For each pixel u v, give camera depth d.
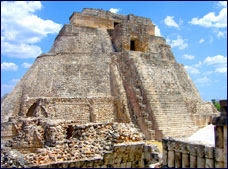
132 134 13.55
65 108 27.61
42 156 11.15
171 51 44.50
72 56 34.16
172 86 30.23
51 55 34.75
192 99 34.88
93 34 39.62
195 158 9.36
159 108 26.41
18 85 34.25
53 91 29.89
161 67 32.69
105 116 28.61
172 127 25.00
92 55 34.53
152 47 42.34
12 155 11.76
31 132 17.81
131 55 32.19
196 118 28.23
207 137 10.59
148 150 13.20
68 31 38.62
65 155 11.68
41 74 32.56
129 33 37.44
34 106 28.33
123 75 31.58
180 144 9.99
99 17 42.78
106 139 13.36
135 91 28.03
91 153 12.05
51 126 16.52
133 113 27.75
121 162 12.52
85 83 31.11
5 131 21.28
